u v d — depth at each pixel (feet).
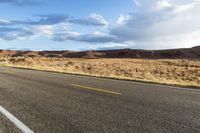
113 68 135.13
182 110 20.62
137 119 17.29
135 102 23.54
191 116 18.57
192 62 219.00
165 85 42.22
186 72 123.95
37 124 15.70
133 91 31.42
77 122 16.28
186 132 14.58
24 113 18.60
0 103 22.35
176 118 17.85
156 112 19.56
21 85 35.96
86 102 23.12
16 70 75.00
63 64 169.48
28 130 14.43
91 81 44.27
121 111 19.65
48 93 28.45
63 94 27.78
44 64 163.53
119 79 52.29
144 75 91.97
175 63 213.46
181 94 30.35
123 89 33.27
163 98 26.48
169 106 22.11
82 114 18.48
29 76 52.34
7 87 33.53
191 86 42.78
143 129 14.97
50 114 18.38
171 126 15.75
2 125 15.40
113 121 16.65
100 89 32.55
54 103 22.50
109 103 22.79
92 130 14.62
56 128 14.90
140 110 20.13
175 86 41.04
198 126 15.89
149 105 22.24
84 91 30.42
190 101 25.17
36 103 22.44
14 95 26.84
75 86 35.50
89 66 147.84
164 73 117.29
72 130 14.55
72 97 25.82
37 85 36.19
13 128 14.80
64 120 16.74
